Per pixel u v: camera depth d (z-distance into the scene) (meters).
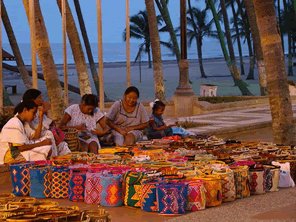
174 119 15.95
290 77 53.41
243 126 13.20
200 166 6.32
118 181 5.75
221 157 7.27
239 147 8.05
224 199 5.85
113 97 32.03
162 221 5.07
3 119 9.55
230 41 32.09
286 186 6.80
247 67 66.69
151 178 5.59
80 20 28.80
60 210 4.28
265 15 9.12
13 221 3.97
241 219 5.07
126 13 10.42
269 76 9.29
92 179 5.85
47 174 6.21
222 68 71.12
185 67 17.36
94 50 185.62
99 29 10.09
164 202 5.29
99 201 5.85
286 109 9.23
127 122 9.09
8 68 32.59
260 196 6.20
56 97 11.65
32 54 9.30
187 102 17.28
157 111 9.73
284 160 7.08
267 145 8.33
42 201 4.65
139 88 37.94
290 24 53.53
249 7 25.42
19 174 6.37
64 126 8.28
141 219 5.16
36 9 11.38
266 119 14.68
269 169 6.46
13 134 6.94
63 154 7.59
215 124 13.69
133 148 7.86
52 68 11.62
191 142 8.36
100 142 8.98
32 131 7.20
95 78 29.14
